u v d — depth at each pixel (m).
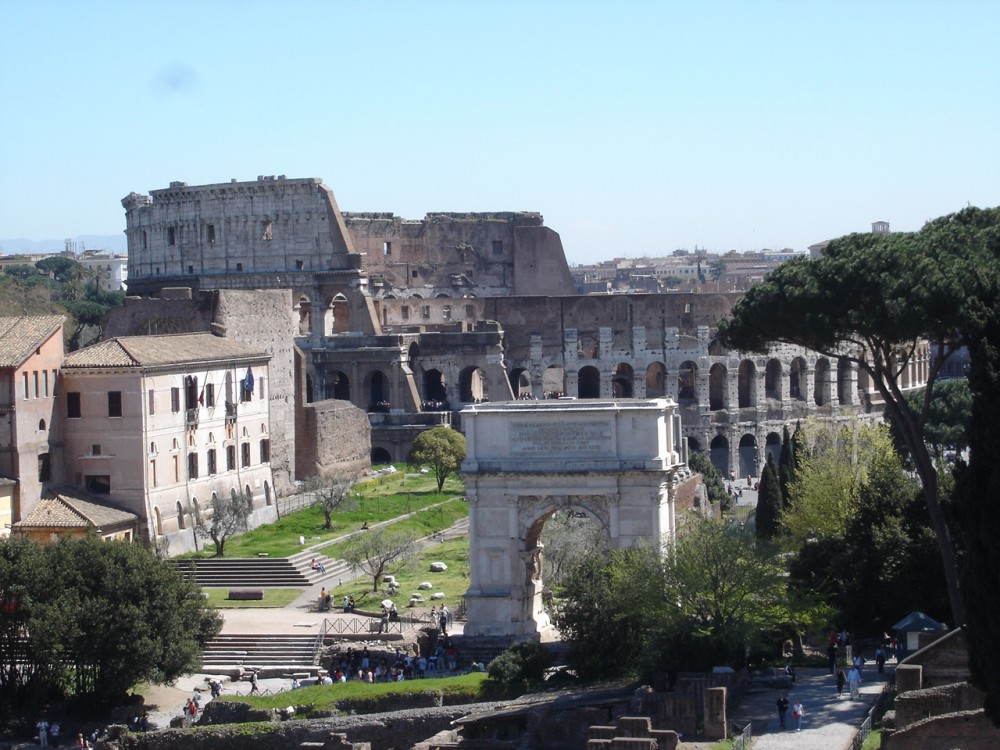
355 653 126.81
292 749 106.81
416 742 106.06
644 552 117.69
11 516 149.88
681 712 96.31
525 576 127.69
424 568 161.00
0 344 153.25
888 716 88.19
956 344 107.31
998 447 84.12
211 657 129.75
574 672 116.44
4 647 118.50
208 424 173.62
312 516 186.75
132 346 162.75
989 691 82.69
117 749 108.00
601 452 125.56
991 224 114.69
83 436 158.75
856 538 121.88
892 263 109.25
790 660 114.38
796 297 111.62
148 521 158.62
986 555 83.56
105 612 116.94
